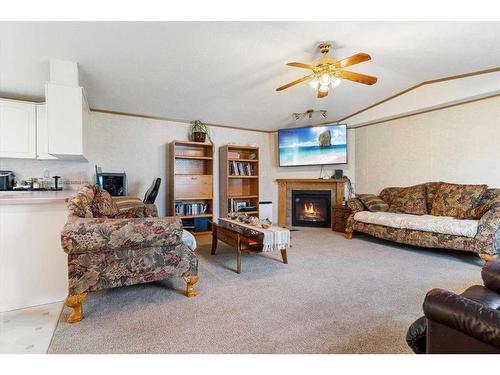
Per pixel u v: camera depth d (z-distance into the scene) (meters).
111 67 3.21
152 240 2.11
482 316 0.88
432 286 2.57
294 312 2.05
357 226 4.57
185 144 5.09
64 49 2.77
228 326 1.85
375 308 2.12
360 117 5.40
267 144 6.21
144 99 4.16
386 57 3.35
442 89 4.16
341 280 2.73
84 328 1.82
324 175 5.91
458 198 3.93
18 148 3.48
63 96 2.90
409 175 4.90
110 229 1.97
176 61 3.22
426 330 1.13
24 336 1.74
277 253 3.76
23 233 2.18
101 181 4.13
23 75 3.18
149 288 2.52
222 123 5.47
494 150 3.86
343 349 1.58
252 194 5.87
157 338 1.70
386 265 3.23
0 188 3.53
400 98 4.71
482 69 3.66
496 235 3.09
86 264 1.97
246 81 3.88
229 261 3.39
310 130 5.64
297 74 3.74
